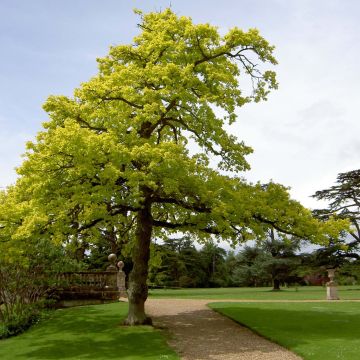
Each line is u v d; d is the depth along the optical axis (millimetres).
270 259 47031
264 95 19141
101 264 44031
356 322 17656
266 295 33906
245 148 19578
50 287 23562
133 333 16062
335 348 12719
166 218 21375
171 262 65062
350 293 35875
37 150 15227
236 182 17375
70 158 14664
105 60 19578
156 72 16516
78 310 22438
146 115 16172
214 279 67375
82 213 16266
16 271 21188
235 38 17672
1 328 18297
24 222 14695
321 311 21000
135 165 15844
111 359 12734
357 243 44500
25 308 21188
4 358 13789
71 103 17891
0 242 15516
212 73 17000
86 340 15578
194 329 17156
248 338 15234
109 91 17125
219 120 17359
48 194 14758
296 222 17109
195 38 17359
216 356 12742
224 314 20453
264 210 16516
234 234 17203
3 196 19469
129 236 23328
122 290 29703
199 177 16344
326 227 17172
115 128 16828
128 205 16875
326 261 44875
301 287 55125
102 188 14492
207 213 16797
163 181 14906
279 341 14078
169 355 12719
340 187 45562
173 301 27109
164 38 17562
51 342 15641
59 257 22688
